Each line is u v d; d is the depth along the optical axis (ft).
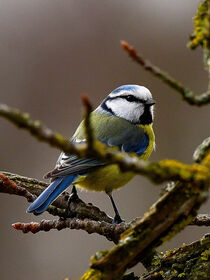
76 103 42.50
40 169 40.14
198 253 15.21
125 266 11.51
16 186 19.03
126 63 43.37
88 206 20.66
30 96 42.68
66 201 22.21
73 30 44.57
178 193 11.17
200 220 16.22
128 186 39.09
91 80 43.14
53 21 44.83
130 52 10.18
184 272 15.11
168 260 15.51
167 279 15.25
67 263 36.47
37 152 40.55
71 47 43.96
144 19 45.11
